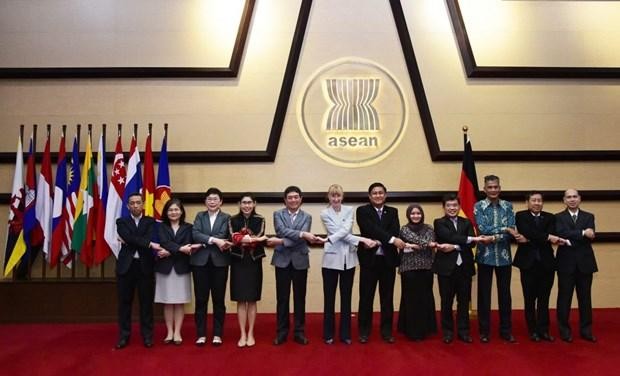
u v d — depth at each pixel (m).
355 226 6.52
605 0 6.88
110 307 5.88
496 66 6.70
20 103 6.55
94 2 6.67
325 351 4.49
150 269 4.71
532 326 4.83
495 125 6.68
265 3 6.73
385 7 6.75
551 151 6.62
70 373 4.09
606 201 6.70
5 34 6.61
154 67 6.56
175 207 4.76
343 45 6.71
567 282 4.81
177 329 4.78
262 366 4.14
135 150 6.14
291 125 6.62
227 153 6.50
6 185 6.49
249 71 6.64
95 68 6.52
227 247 4.58
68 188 6.13
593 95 6.77
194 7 6.71
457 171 6.63
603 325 5.49
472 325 5.50
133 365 4.21
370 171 6.61
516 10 6.82
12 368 4.20
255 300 4.65
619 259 6.62
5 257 6.02
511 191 6.59
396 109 6.68
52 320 5.84
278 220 4.76
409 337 4.82
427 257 4.84
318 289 6.45
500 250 4.80
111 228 5.90
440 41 6.73
